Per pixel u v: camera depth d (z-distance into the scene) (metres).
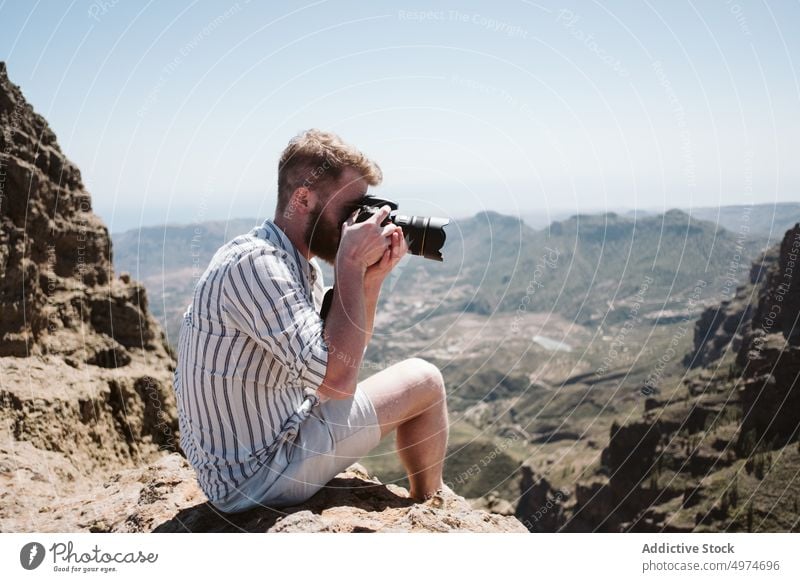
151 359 13.29
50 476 6.38
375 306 3.08
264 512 2.94
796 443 42.78
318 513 3.07
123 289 13.89
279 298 2.65
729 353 64.38
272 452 2.89
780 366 48.12
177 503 3.48
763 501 38.75
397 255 2.98
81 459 9.40
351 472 3.92
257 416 2.84
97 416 10.52
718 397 53.91
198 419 2.83
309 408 3.07
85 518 3.71
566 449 73.19
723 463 48.28
